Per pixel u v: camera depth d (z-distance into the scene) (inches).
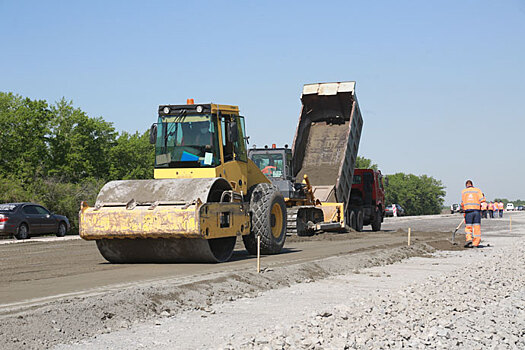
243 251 725.3
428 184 6466.5
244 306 384.8
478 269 558.9
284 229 674.2
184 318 345.1
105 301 342.0
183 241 541.0
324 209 1081.4
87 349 275.3
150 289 378.9
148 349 276.1
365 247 769.6
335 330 288.0
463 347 268.5
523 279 502.6
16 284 447.2
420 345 263.7
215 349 272.8
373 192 1354.6
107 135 2906.0
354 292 446.9
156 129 605.9
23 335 280.8
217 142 602.5
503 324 319.6
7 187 1696.6
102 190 561.0
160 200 538.3
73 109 2659.9
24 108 2300.7
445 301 382.9
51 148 2442.2
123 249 564.4
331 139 1159.6
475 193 860.0
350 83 1117.7
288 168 1017.5
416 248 784.3
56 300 359.3
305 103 1154.0
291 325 310.2
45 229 1176.8
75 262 623.2
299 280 500.7
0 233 1071.6
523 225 1638.8
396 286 480.7
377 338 276.1
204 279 438.0
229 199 585.6
